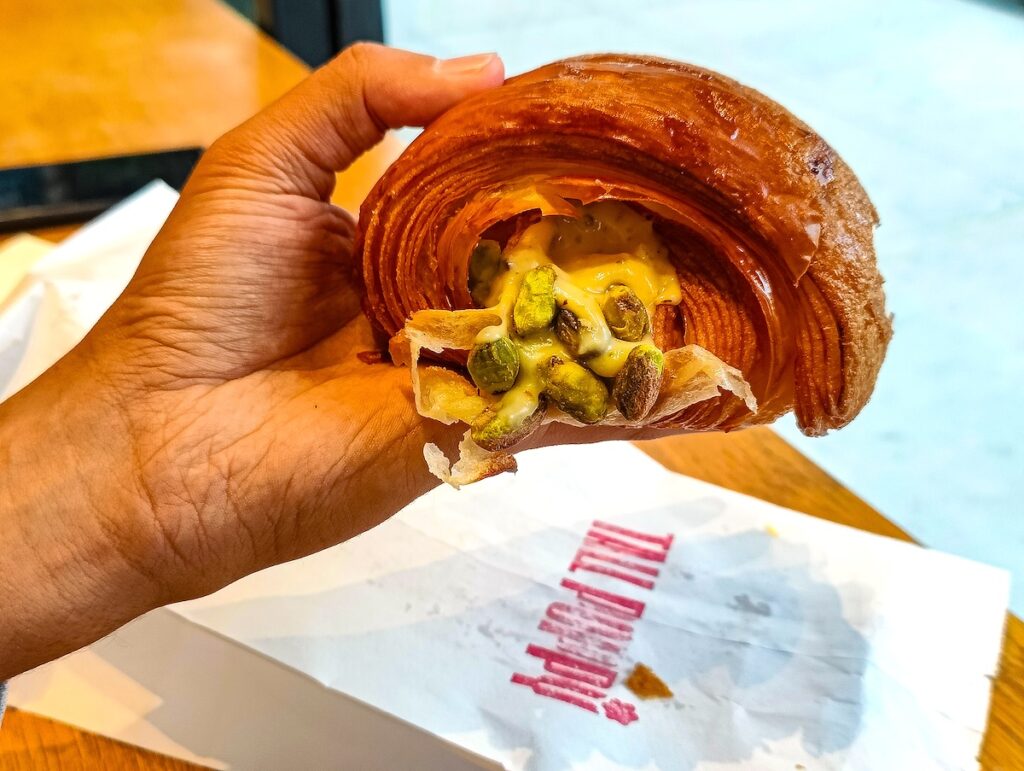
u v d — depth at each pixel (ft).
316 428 0.65
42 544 0.63
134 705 0.77
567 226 0.60
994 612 0.83
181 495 0.64
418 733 0.73
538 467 0.98
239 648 0.79
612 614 0.83
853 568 0.87
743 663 0.79
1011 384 1.31
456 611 0.83
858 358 0.59
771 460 1.04
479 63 0.71
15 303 1.07
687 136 0.55
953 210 1.52
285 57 2.02
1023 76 1.82
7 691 0.75
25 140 1.62
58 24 2.15
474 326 0.58
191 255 0.66
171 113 1.74
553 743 0.72
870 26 2.05
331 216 0.76
